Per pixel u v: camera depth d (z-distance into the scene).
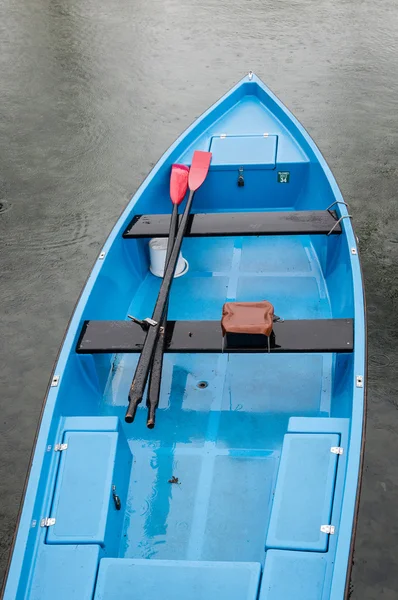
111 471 3.43
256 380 4.44
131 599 2.92
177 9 10.86
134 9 10.90
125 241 5.18
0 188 7.57
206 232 5.11
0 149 8.16
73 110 8.71
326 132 8.03
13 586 2.88
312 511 3.17
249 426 4.16
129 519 3.69
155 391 3.68
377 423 5.01
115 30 10.36
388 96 8.61
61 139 8.25
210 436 4.11
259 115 6.59
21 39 10.24
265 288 5.25
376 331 5.66
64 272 6.51
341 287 4.74
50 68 9.55
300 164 5.84
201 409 4.28
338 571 2.84
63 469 3.45
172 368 4.56
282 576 2.94
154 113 8.59
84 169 7.79
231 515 3.69
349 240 4.75
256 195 6.06
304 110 8.41
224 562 3.02
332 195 5.24
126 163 7.85
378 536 4.38
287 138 6.23
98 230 6.98
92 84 9.19
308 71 9.16
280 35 10.01
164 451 4.04
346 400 3.81
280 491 3.26
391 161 7.57
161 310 4.18
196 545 3.56
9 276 6.49
